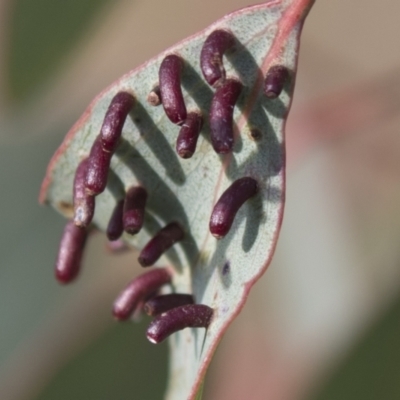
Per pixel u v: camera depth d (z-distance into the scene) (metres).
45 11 0.29
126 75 0.24
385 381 0.28
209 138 0.24
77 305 0.29
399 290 0.28
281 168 0.24
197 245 0.25
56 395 0.29
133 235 0.25
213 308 0.24
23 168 0.29
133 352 0.29
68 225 0.26
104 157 0.24
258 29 0.23
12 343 0.29
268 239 0.24
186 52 0.24
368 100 0.29
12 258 0.29
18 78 0.29
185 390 0.25
